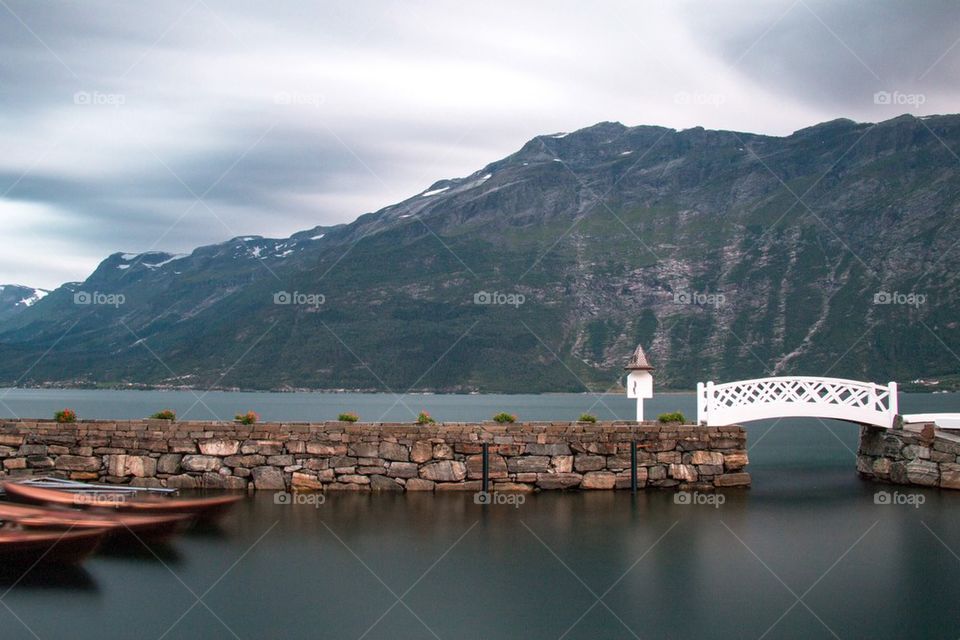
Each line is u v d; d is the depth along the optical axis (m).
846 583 28.53
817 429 108.12
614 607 26.12
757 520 36.19
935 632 24.58
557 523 34.94
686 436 41.38
